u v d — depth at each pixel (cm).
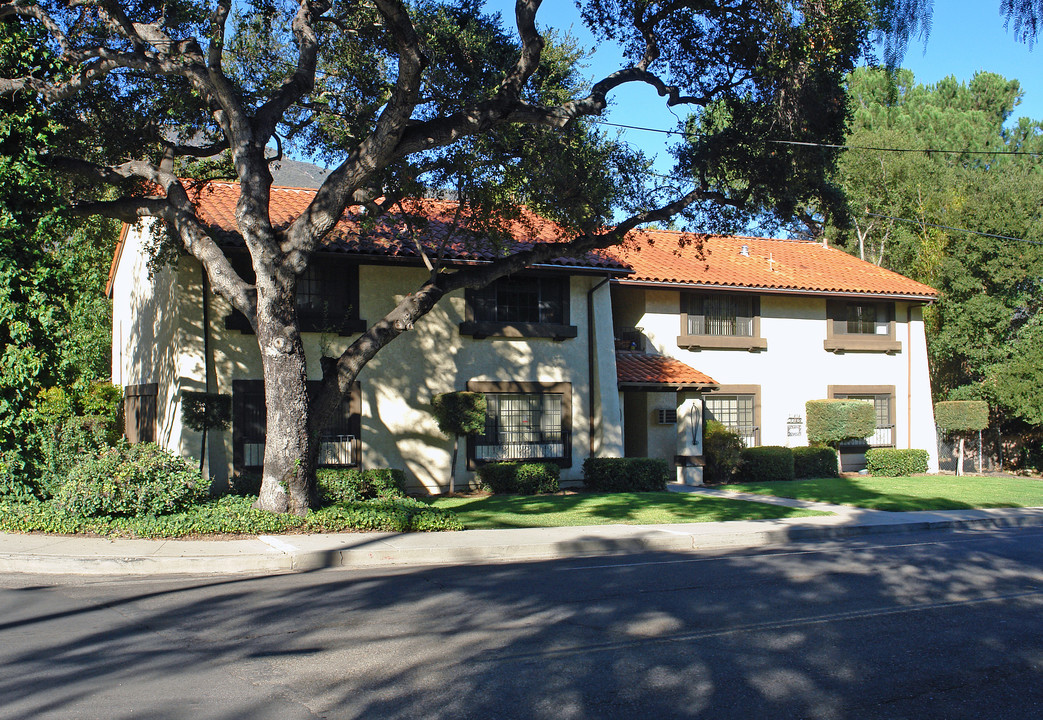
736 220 1565
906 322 2802
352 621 775
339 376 1301
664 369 2292
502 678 609
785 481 2352
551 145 1474
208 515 1212
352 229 1806
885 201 3456
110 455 1232
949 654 698
